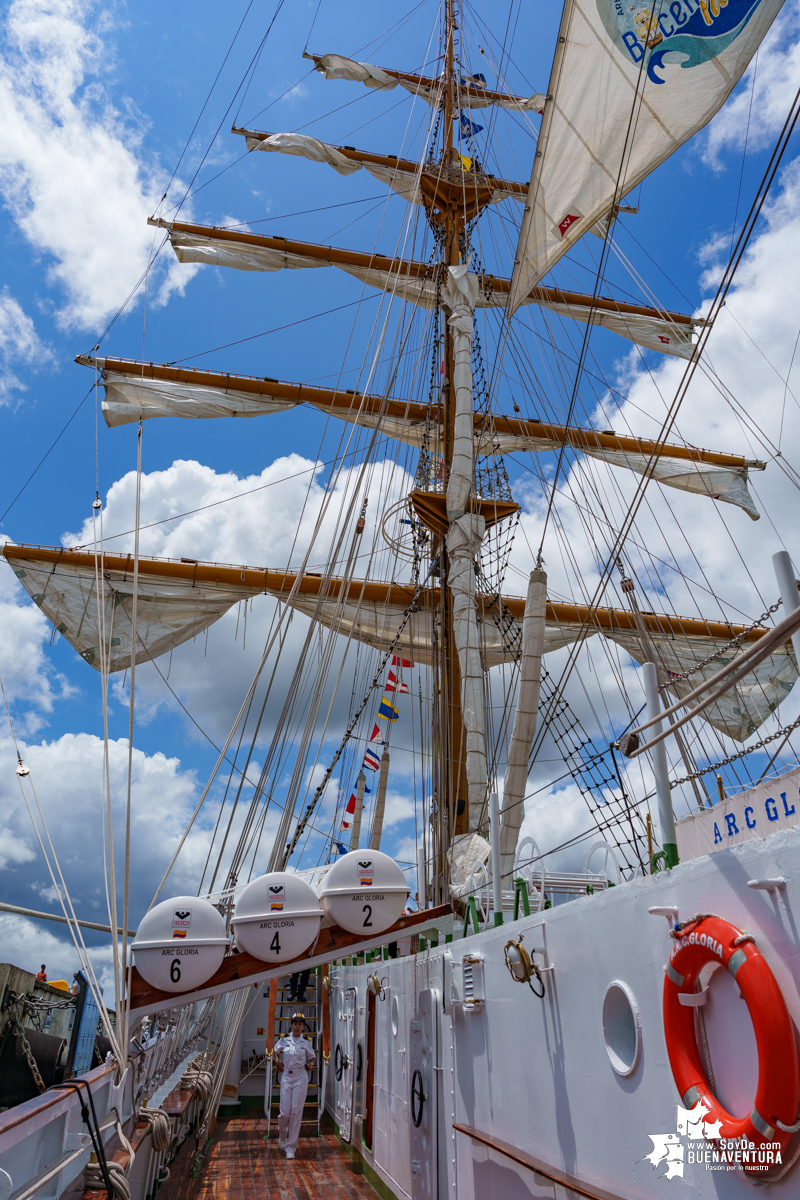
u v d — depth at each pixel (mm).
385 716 19281
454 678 12461
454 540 12812
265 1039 13578
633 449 22156
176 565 19594
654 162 5848
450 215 18125
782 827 3510
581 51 6012
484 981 5598
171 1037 8133
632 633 19984
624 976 3623
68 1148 4023
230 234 21312
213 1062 10977
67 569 19234
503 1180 4914
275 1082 13297
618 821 4895
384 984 8805
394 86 21234
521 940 4910
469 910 6559
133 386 20203
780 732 3607
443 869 10586
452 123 19625
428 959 7066
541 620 7684
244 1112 13070
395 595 19266
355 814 19453
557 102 6398
